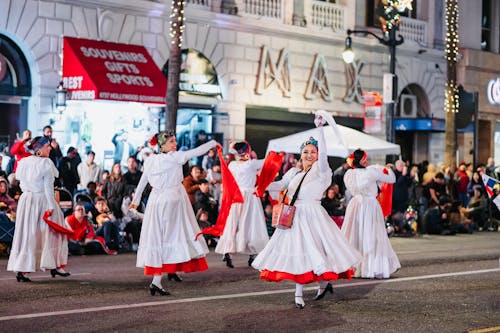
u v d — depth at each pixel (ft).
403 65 110.22
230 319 31.78
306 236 33.96
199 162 82.99
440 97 116.26
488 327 31.22
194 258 38.22
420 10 114.83
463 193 88.74
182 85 85.30
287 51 95.35
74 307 33.88
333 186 68.85
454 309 34.83
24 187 41.34
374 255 43.68
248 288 39.58
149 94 76.33
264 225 47.96
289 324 31.12
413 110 113.39
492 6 127.24
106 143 78.28
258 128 93.30
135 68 77.36
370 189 44.24
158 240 37.19
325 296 37.55
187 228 38.06
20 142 41.96
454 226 78.89
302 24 97.40
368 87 105.19
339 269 33.94
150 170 37.93
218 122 89.04
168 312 32.99
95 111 77.46
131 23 80.33
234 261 51.47
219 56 88.74
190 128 86.84
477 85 121.90
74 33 76.23
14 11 72.54
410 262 51.34
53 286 39.50
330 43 100.42
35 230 40.98
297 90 96.84
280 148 70.33
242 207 47.65
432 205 80.28
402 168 75.36
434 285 41.37
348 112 102.78
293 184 34.96
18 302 35.01
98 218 57.47
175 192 37.78
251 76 92.02
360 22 104.99
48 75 74.69
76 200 58.80
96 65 74.74
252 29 91.66
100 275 43.62
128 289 38.78
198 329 29.91
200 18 86.48
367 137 72.74
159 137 38.40
